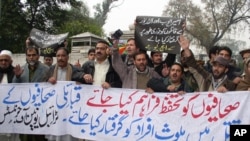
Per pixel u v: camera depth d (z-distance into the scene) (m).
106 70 5.58
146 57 5.34
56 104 5.43
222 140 4.56
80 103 5.32
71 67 5.64
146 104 5.02
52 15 30.75
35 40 8.76
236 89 4.86
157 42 5.84
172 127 4.84
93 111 5.24
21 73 5.76
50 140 5.59
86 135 5.23
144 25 5.96
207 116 4.68
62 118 5.39
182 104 4.83
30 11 29.98
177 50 5.75
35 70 5.84
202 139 4.66
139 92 5.08
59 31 31.73
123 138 5.05
